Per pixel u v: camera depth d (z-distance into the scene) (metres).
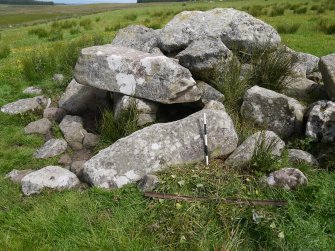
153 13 27.78
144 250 3.96
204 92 6.75
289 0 31.33
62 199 4.83
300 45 12.55
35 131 7.16
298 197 4.58
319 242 3.92
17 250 3.96
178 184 4.81
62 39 17.03
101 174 5.14
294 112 6.10
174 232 4.16
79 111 7.66
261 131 5.55
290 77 7.69
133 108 6.32
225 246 3.88
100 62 6.70
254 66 7.37
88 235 4.18
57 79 9.64
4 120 7.72
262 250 3.94
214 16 8.27
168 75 6.24
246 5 29.73
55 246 4.07
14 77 10.35
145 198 4.72
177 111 6.82
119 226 4.30
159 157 5.25
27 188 5.18
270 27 8.21
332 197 4.50
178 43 7.91
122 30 9.02
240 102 6.67
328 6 21.97
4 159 6.29
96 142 6.48
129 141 5.41
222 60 7.02
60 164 6.08
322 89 7.25
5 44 16.77
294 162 5.30
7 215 4.65
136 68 6.40
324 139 5.52
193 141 5.41
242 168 5.14
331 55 6.71
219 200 4.49
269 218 4.17
